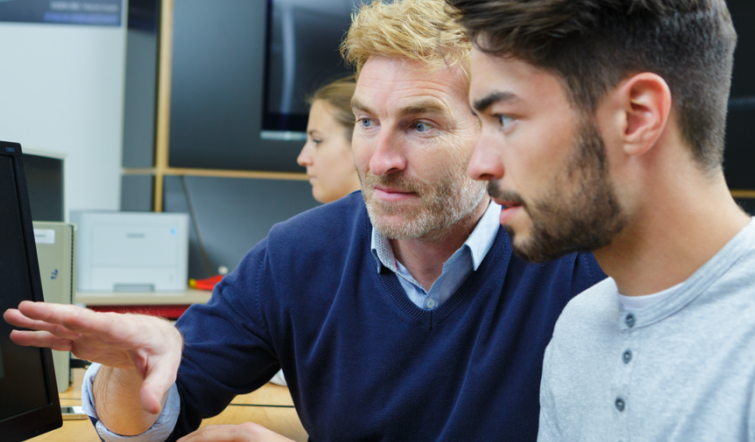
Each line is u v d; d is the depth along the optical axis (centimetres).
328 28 314
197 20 306
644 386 59
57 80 344
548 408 76
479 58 59
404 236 87
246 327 100
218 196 308
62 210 160
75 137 346
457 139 84
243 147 312
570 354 71
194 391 95
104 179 349
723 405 53
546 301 92
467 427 90
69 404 114
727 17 57
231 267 304
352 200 109
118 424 89
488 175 60
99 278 254
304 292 100
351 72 316
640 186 55
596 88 54
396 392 94
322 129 203
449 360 92
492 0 55
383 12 84
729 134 327
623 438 61
